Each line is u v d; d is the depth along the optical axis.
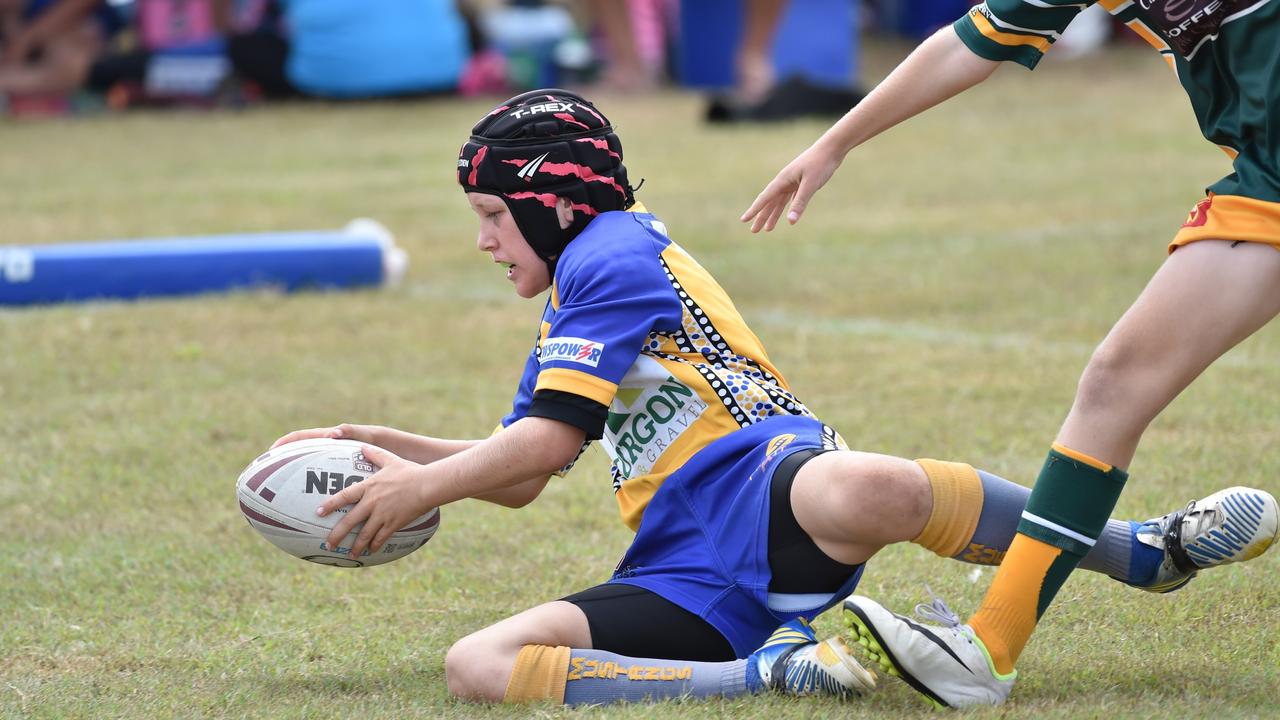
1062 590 12.62
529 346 24.05
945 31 11.15
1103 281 27.39
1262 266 9.62
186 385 21.53
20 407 20.33
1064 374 20.89
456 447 11.98
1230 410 18.47
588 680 10.22
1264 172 9.67
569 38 76.50
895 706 10.08
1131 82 68.38
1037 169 44.19
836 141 11.31
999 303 26.11
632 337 10.52
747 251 32.09
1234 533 10.82
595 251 10.75
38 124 61.38
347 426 11.84
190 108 66.38
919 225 34.97
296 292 28.88
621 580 10.72
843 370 21.64
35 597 13.47
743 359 10.91
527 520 15.52
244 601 13.32
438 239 34.66
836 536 10.03
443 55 67.44
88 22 68.88
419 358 23.22
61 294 27.69
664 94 69.50
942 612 10.24
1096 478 9.99
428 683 11.00
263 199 41.00
